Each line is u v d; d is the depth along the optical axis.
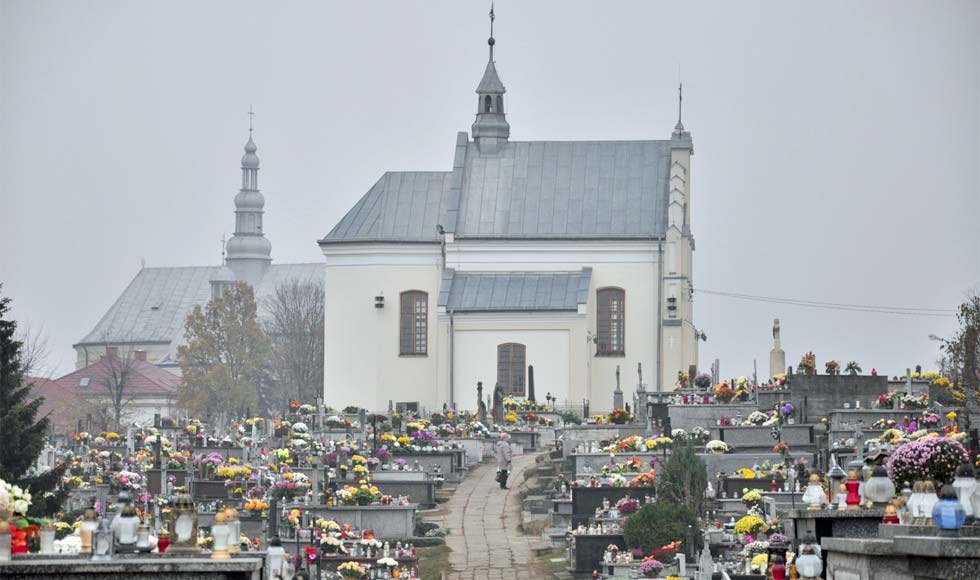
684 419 167.00
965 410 136.38
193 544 43.84
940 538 35.25
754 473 135.75
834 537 44.38
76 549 48.88
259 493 137.62
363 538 127.56
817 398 163.12
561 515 141.62
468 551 134.25
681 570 109.75
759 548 107.44
